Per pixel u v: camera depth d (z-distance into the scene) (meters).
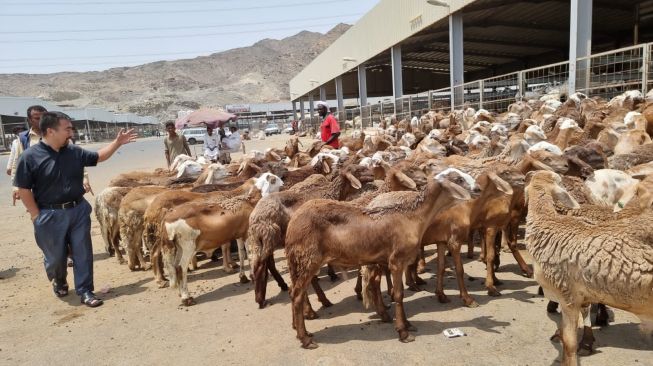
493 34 37.03
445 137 14.30
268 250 6.76
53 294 8.03
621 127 10.47
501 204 6.55
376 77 60.97
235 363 5.25
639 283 3.68
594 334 5.29
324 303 6.73
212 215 7.27
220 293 7.63
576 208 4.98
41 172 7.15
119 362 5.50
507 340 5.29
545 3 28.34
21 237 12.56
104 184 21.80
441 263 6.50
